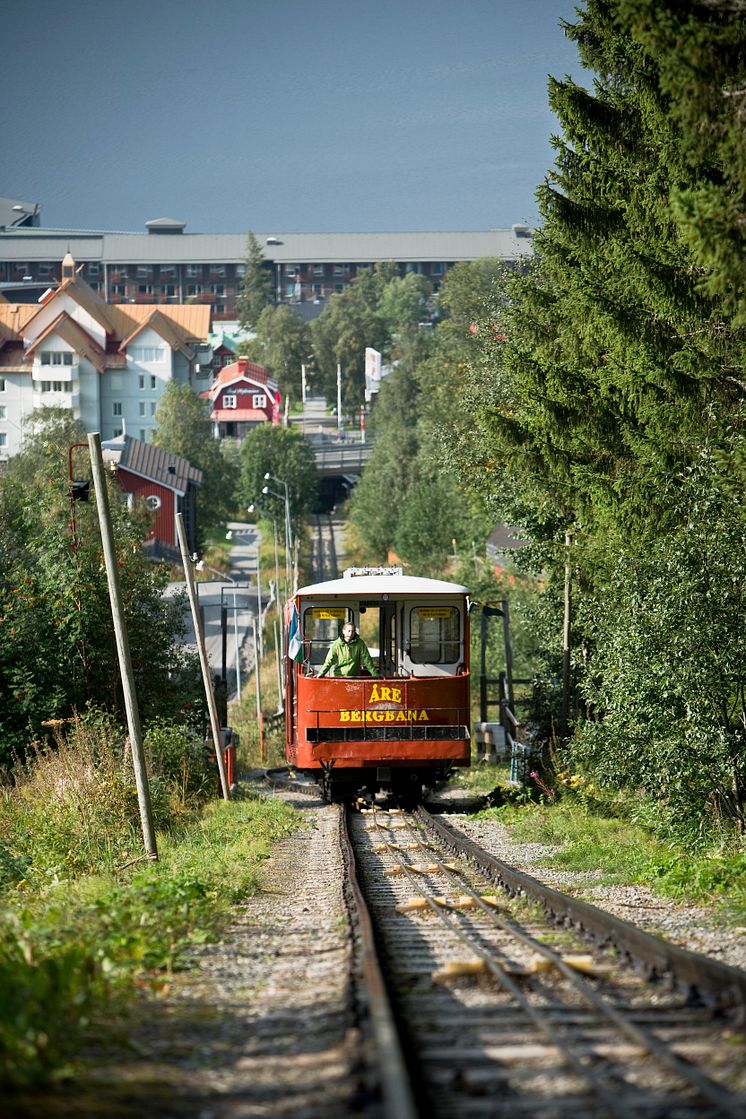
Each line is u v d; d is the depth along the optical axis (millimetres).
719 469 62812
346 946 36656
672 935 38594
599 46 86812
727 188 52250
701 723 62719
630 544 77125
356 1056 22625
